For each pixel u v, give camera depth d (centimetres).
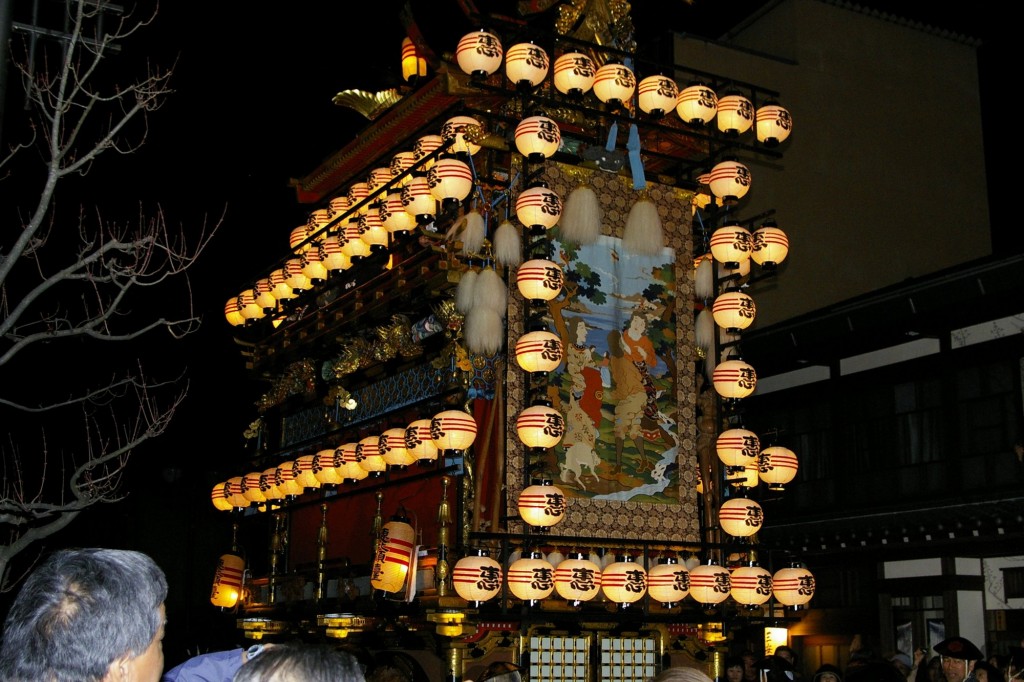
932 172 2391
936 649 875
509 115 1134
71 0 811
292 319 1532
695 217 1241
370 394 1358
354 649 1287
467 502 1039
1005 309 1673
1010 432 1653
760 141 1187
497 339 1026
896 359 1858
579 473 1069
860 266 2248
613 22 1219
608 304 1126
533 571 953
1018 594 1633
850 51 2345
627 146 1164
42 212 746
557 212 1008
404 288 1168
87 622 297
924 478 1777
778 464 1112
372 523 1300
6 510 931
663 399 1140
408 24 1202
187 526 2283
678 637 1146
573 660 1078
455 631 979
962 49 2503
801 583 1083
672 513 1116
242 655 404
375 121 1337
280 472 1339
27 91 805
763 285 2125
